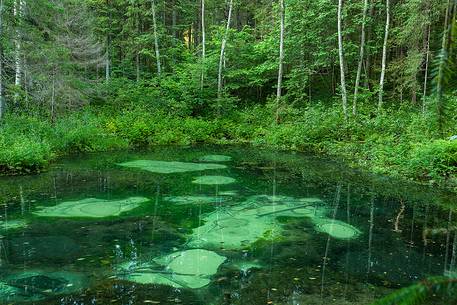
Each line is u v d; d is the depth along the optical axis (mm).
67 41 19812
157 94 23016
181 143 19484
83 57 22031
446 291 1056
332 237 6684
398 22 21766
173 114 22172
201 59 24438
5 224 7113
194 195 9484
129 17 26922
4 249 5938
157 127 19953
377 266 5492
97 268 5336
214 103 23500
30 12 15969
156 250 6023
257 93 27562
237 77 25859
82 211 7988
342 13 21203
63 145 15352
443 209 8359
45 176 11344
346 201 9008
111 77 26375
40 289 4711
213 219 7652
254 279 5066
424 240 6539
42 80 16328
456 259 5746
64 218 7520
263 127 21453
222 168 13148
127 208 8289
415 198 9250
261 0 28953
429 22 16062
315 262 5629
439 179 10789
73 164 13328
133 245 6207
